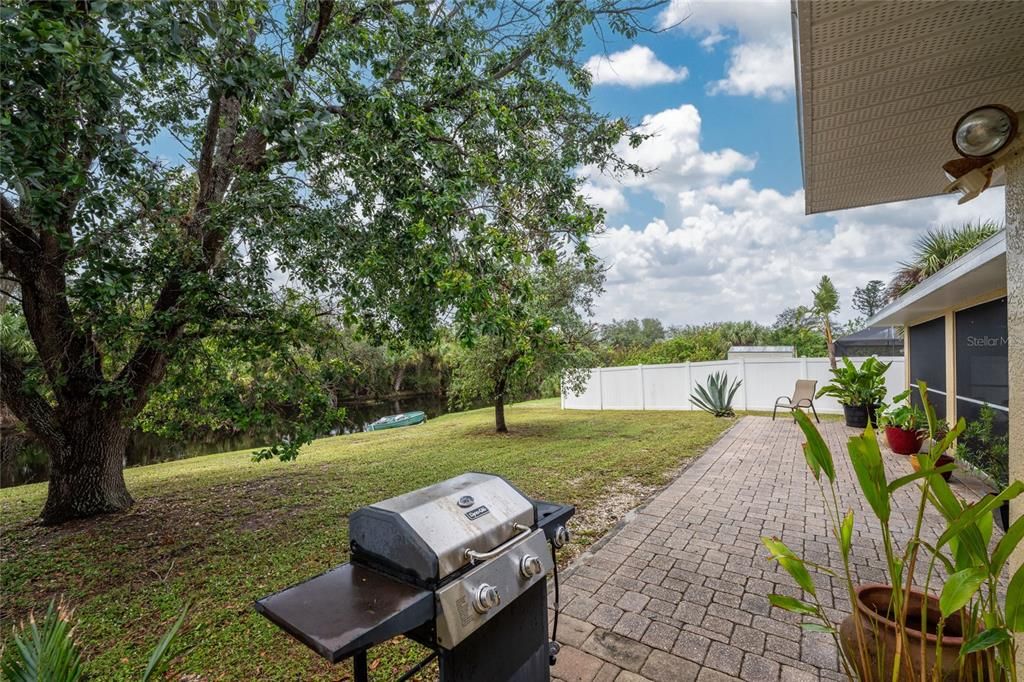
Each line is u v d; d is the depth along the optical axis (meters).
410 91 4.23
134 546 4.01
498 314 3.60
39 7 2.20
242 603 3.02
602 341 10.79
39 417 4.68
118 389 4.24
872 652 1.66
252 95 3.11
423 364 17.94
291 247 4.27
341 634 1.17
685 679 2.13
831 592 2.88
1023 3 1.33
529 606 1.73
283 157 3.78
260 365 4.59
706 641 2.41
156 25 2.52
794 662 2.23
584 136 5.25
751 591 2.90
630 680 2.13
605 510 4.53
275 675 2.27
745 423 9.66
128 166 3.18
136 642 2.62
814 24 1.45
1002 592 2.61
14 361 4.53
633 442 8.08
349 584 1.43
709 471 5.88
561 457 7.08
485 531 1.57
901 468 5.54
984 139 1.63
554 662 1.99
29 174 2.44
